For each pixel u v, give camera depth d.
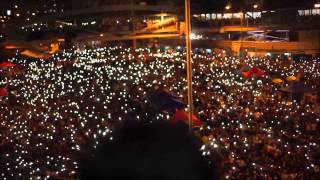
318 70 39.28
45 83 39.66
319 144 19.23
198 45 65.00
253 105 27.16
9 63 45.56
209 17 73.00
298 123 22.92
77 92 34.47
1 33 67.25
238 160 16.61
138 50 58.16
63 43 66.44
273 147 18.09
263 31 57.12
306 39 52.56
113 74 41.72
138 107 26.81
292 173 15.80
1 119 26.83
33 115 27.31
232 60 46.53
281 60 46.28
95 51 58.53
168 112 21.59
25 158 19.69
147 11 75.00
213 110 25.62
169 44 69.50
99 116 25.67
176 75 39.22
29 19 76.88
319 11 59.81
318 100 27.72
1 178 17.78
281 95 30.00
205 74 39.19
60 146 20.22
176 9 75.31
